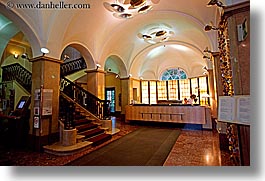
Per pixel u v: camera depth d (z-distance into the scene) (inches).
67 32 192.2
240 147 81.0
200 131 258.2
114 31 253.8
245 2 82.2
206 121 272.5
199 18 205.8
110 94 516.4
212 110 271.0
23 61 350.0
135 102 387.5
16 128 174.2
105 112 245.0
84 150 162.4
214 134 234.7
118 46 301.4
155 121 310.2
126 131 259.4
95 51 255.4
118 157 142.1
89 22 205.9
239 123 71.2
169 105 302.2
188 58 413.1
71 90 289.0
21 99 255.4
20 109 223.1
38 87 166.9
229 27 87.5
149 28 266.8
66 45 199.0
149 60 427.5
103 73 270.4
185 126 293.6
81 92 286.8
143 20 240.8
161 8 214.5
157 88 476.1
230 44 87.0
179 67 458.6
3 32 221.5
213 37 187.6
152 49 356.8
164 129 277.0
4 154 152.3
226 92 124.0
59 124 177.5
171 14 223.1
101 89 263.7
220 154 146.8
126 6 189.6
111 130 240.5
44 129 164.2
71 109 176.1
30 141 166.7
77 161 133.6
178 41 315.6
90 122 233.0
